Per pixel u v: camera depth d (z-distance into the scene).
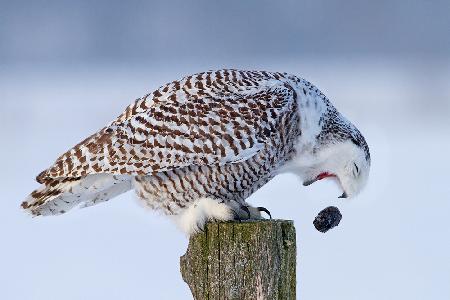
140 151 8.14
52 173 8.23
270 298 7.25
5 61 98.81
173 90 8.43
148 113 8.27
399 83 51.81
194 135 8.19
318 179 9.18
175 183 8.29
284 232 7.34
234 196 8.52
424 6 100.31
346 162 8.92
